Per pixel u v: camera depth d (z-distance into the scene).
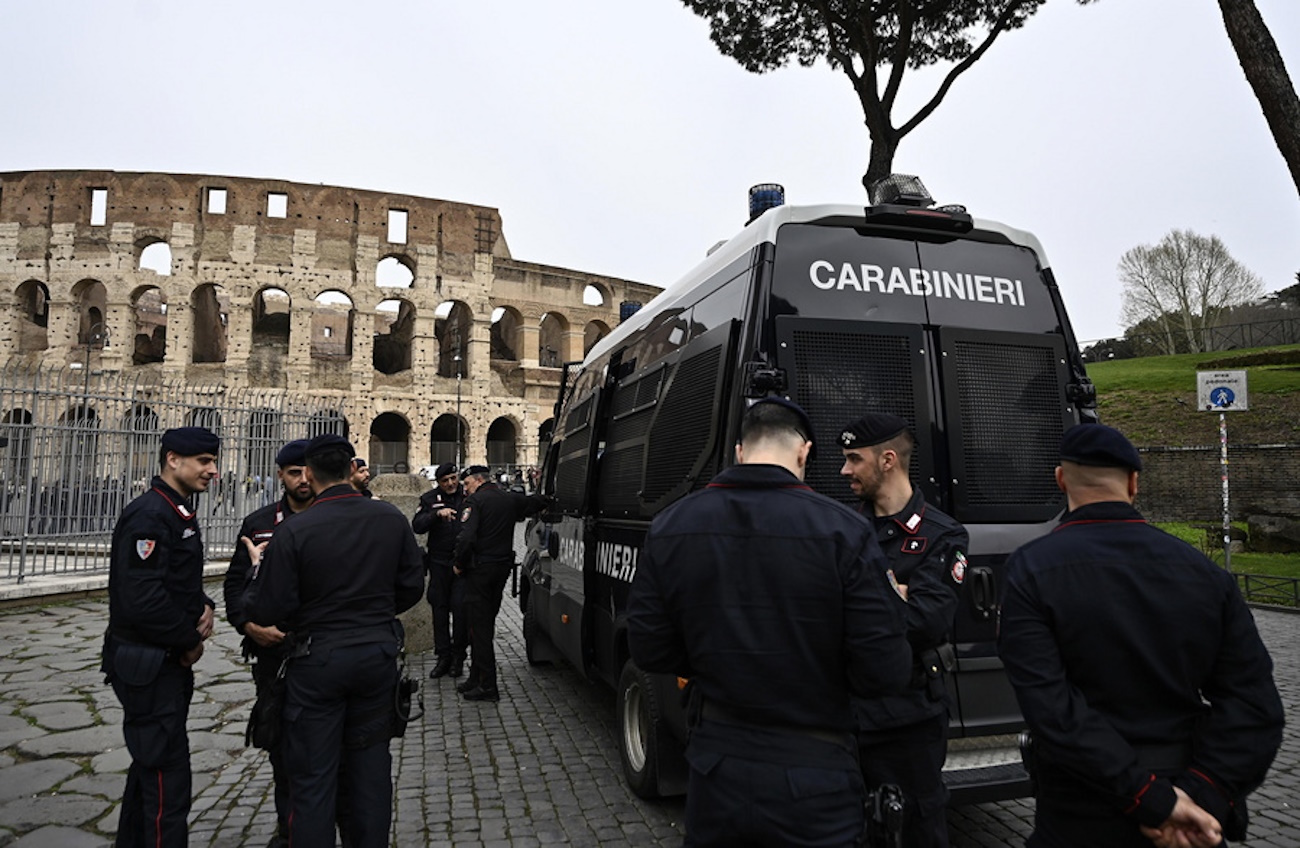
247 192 41.44
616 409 5.60
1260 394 20.95
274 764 3.53
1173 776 1.83
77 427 11.31
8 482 10.67
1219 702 1.86
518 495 6.71
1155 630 1.88
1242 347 41.75
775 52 10.96
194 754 5.16
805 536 2.01
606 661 5.14
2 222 40.38
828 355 3.52
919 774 2.73
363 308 42.78
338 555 3.12
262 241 41.34
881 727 2.71
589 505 5.73
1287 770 4.93
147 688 3.15
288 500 4.21
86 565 11.52
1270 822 4.15
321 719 3.00
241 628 3.62
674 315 4.82
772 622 1.98
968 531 3.47
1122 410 23.09
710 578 2.04
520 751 5.22
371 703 3.16
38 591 10.05
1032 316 3.88
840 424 3.45
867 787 2.73
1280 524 16.02
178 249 40.38
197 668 7.35
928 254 3.82
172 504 3.28
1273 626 9.88
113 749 5.15
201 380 39.72
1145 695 1.88
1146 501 18.44
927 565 2.83
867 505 3.11
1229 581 1.92
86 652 7.75
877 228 3.79
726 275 4.05
